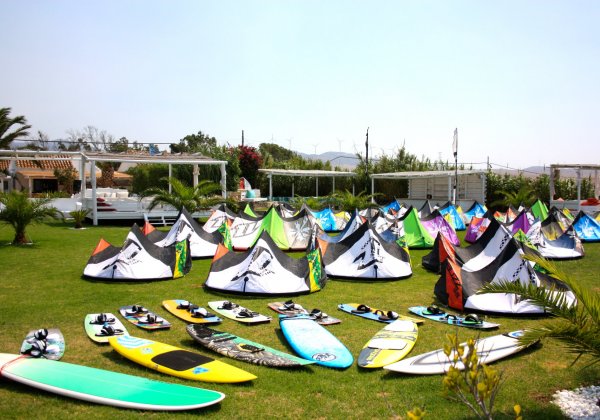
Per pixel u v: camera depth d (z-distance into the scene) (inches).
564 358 307.4
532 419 228.4
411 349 316.5
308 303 439.8
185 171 1585.9
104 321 365.1
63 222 1122.7
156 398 238.4
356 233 577.3
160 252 550.6
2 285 491.2
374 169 1812.3
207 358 287.1
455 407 239.9
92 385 250.4
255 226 784.3
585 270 606.9
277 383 266.5
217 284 476.1
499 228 566.3
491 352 307.6
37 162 1742.1
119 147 1643.7
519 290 250.5
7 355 285.9
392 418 229.9
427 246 798.5
